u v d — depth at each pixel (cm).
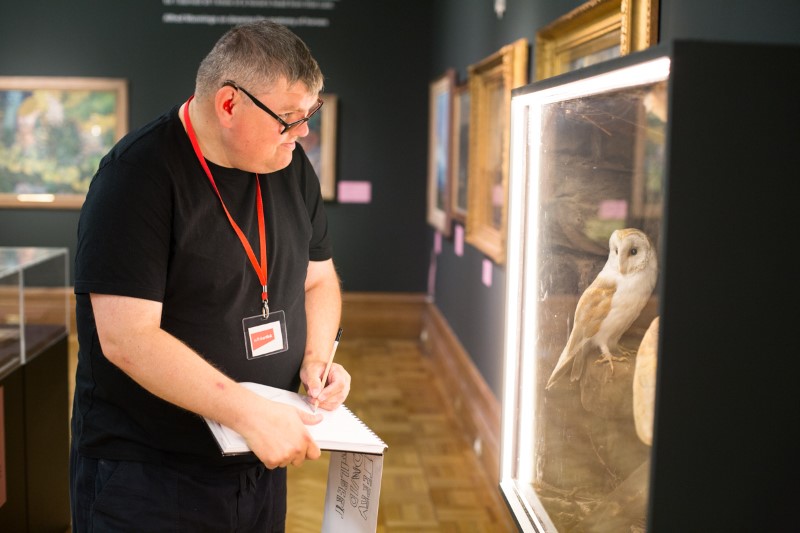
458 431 558
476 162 547
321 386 200
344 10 817
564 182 155
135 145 184
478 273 544
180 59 810
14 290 334
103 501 194
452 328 667
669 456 113
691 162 109
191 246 186
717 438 113
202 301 191
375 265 845
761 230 110
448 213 660
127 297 174
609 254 135
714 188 110
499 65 471
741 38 181
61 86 803
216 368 192
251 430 168
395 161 834
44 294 369
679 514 114
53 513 382
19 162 813
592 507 140
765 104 109
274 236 200
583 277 145
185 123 188
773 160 110
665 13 230
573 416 149
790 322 112
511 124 181
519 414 181
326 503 192
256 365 199
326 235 229
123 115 808
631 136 126
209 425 175
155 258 178
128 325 173
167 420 192
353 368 723
